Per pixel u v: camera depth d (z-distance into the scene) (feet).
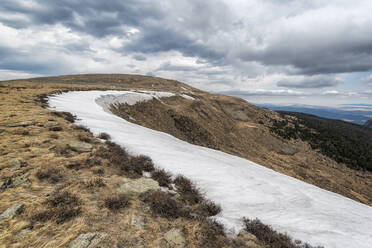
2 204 13.64
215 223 16.92
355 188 167.32
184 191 23.72
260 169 59.31
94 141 33.04
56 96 91.30
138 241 12.42
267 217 22.08
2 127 31.58
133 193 18.04
